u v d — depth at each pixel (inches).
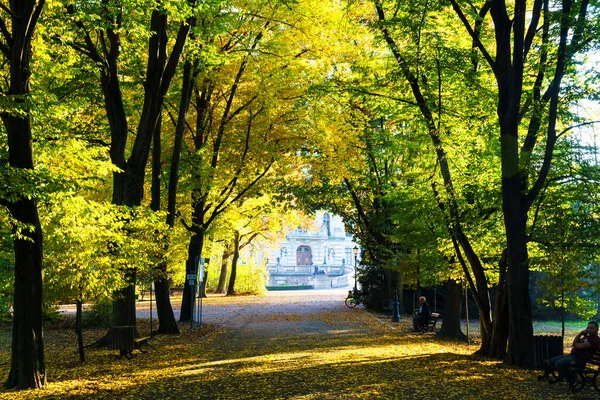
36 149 512.1
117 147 703.1
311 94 799.7
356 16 932.0
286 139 1057.5
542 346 575.2
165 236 699.4
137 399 418.0
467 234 698.2
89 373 542.0
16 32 441.1
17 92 439.8
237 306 1643.7
